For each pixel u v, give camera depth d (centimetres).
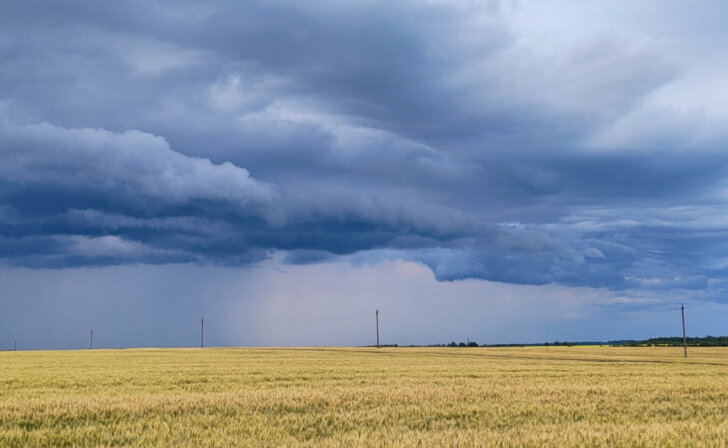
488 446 1127
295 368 3812
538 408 1708
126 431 1306
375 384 2525
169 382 2648
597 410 1702
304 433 1296
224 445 1159
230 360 5222
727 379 2877
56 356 6369
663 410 1705
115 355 6712
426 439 1195
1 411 1577
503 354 7412
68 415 1530
